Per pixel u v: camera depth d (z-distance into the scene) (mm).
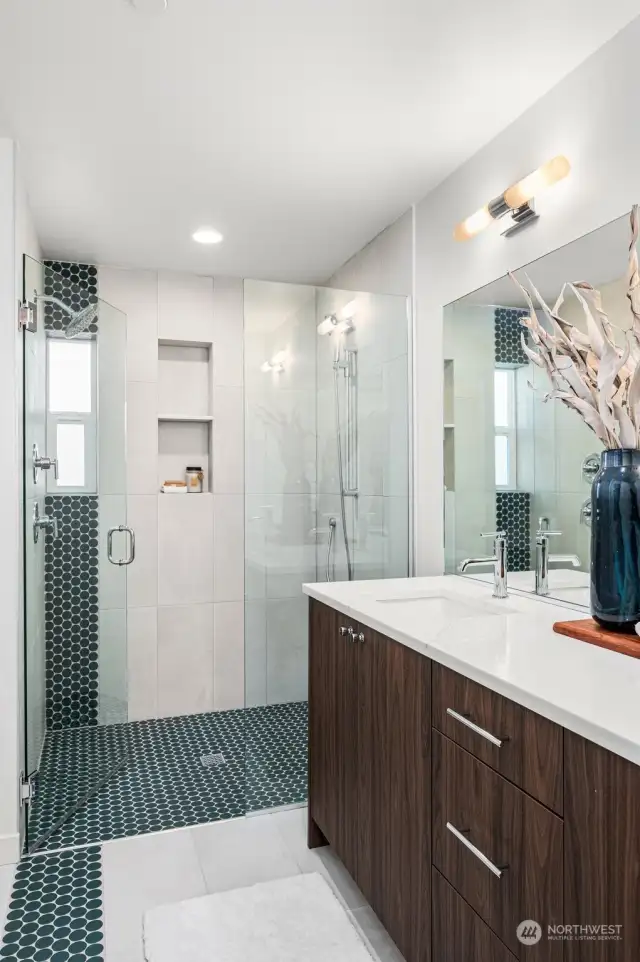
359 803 1854
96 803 2543
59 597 2889
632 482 1486
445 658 1381
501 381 2295
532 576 2152
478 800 1290
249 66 1858
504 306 2258
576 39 1754
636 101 1676
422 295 2789
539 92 2008
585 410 1690
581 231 1883
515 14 1652
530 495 2158
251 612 2982
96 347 2900
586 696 1084
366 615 1789
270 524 2973
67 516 2834
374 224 3043
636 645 1354
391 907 1651
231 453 3695
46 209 2816
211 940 1714
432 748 1469
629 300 1596
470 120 2160
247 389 2908
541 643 1462
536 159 2062
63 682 2953
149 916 1821
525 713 1147
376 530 2988
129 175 2516
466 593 2203
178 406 3729
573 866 1028
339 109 2084
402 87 1971
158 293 3600
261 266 3576
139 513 3535
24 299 2277
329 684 2107
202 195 2711
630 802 915
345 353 2965
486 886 1259
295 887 1964
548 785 1089
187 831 2332
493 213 2146
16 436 2201
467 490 2510
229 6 1615
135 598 3521
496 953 1225
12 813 2143
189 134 2227
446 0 1600
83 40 1742
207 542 3646
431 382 2752
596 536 1525
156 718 3537
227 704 3674
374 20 1672
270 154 2369
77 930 1783
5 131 2195
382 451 2967
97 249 3305
